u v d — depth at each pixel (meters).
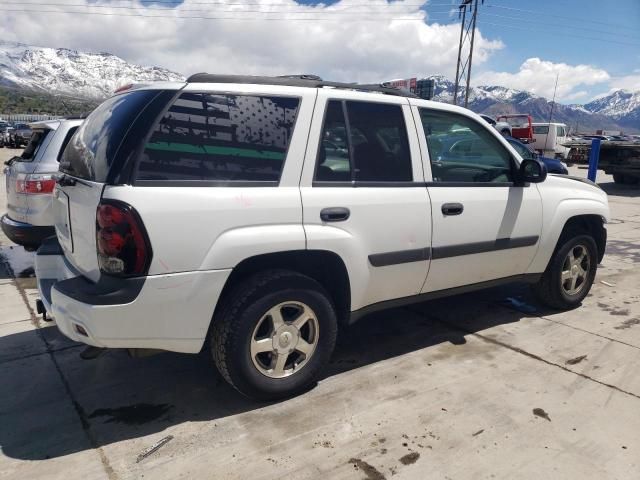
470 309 4.86
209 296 2.76
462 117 3.91
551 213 4.35
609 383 3.42
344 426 2.91
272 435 2.82
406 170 3.51
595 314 4.76
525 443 2.76
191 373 3.54
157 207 2.58
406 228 3.44
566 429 2.89
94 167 2.78
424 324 4.47
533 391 3.30
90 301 2.57
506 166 4.14
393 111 3.50
